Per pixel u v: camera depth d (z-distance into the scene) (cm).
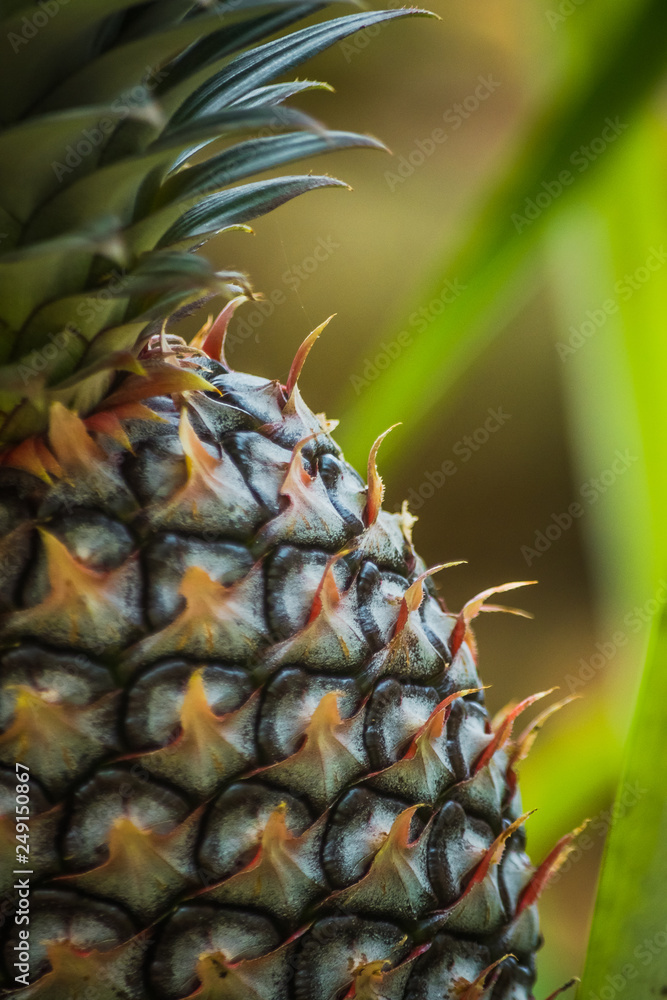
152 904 70
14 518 71
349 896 71
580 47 77
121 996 70
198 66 72
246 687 71
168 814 71
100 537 71
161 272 71
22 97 71
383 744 72
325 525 73
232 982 70
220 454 72
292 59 73
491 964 73
